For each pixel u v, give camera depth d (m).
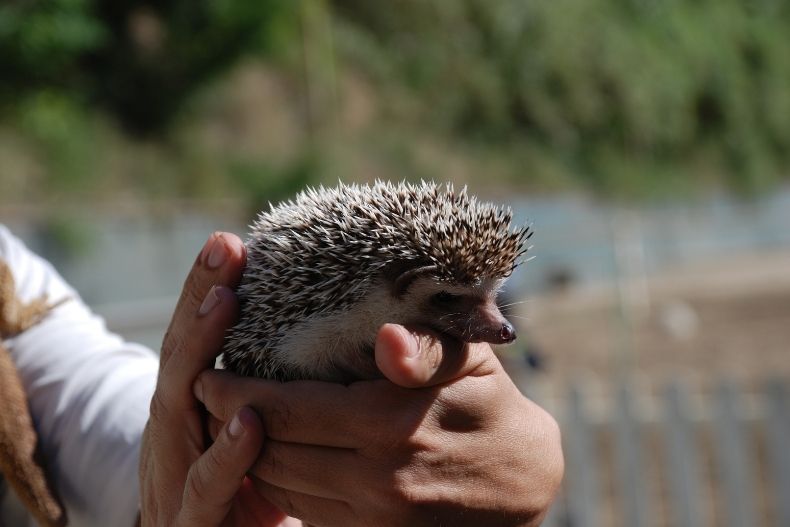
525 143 24.50
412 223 2.19
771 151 33.59
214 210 15.96
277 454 1.88
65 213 13.80
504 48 25.38
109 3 18.22
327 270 2.14
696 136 31.09
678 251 26.83
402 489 1.81
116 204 14.84
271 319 2.10
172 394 2.02
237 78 19.17
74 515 2.48
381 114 21.92
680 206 27.67
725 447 6.50
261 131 18.69
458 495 1.84
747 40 34.78
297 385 1.89
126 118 17.23
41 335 2.65
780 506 6.44
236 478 1.89
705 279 21.72
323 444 1.86
